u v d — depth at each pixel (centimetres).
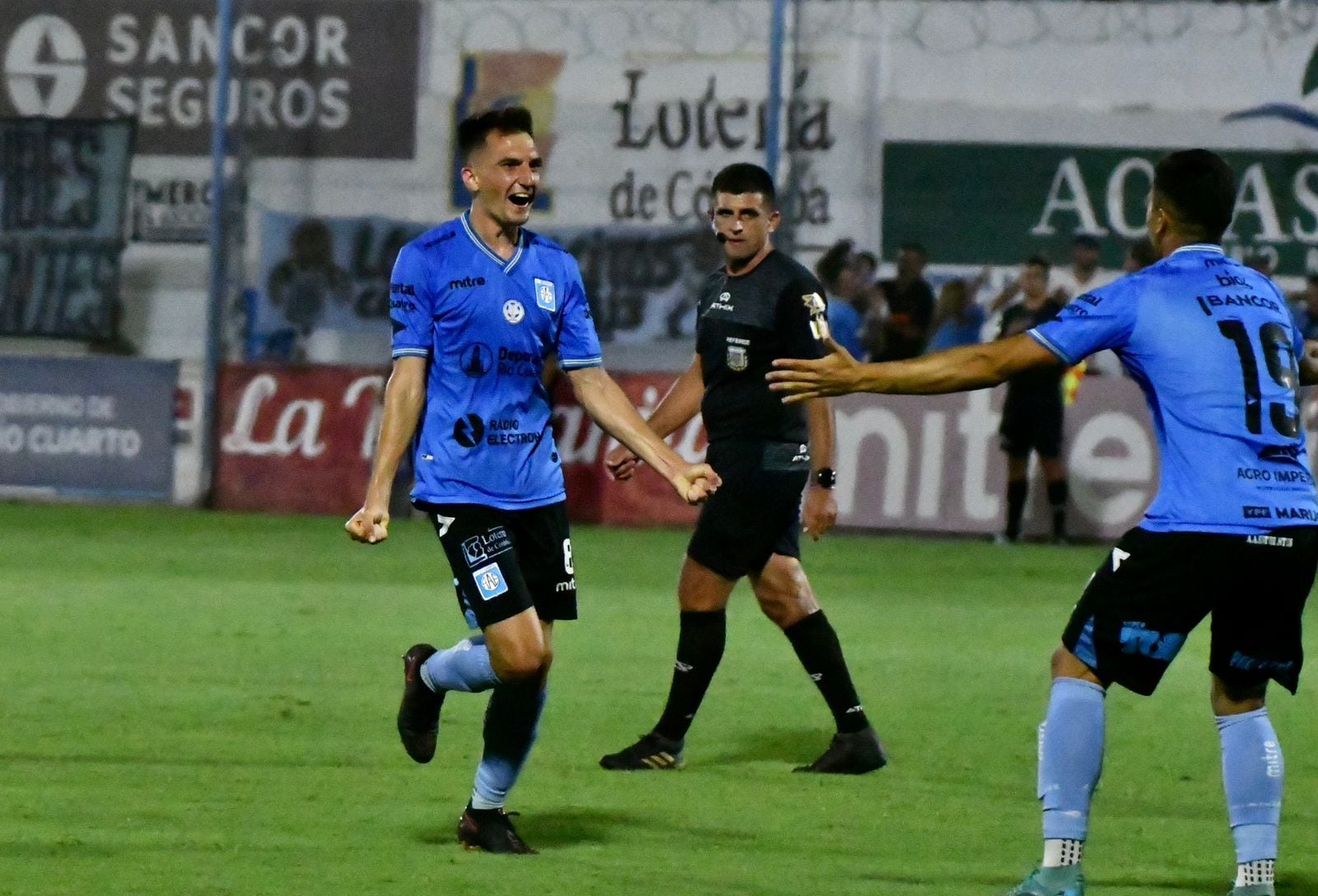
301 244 5056
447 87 5038
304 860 1538
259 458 4950
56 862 1516
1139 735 2228
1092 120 4819
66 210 5125
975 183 4838
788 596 1973
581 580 3647
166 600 3241
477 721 2208
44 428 5038
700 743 2142
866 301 4847
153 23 5075
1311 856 1634
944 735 2217
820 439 2008
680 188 4981
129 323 5109
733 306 1950
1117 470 4616
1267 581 1361
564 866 1538
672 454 1569
